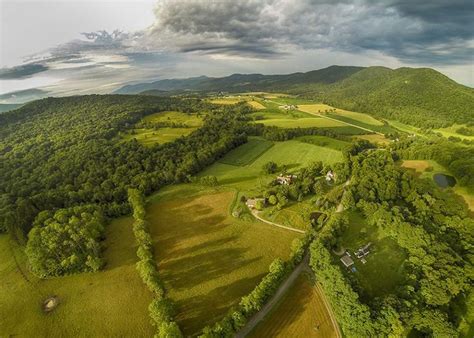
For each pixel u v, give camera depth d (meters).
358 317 68.31
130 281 90.25
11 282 92.75
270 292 78.38
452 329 66.38
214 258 98.31
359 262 91.06
